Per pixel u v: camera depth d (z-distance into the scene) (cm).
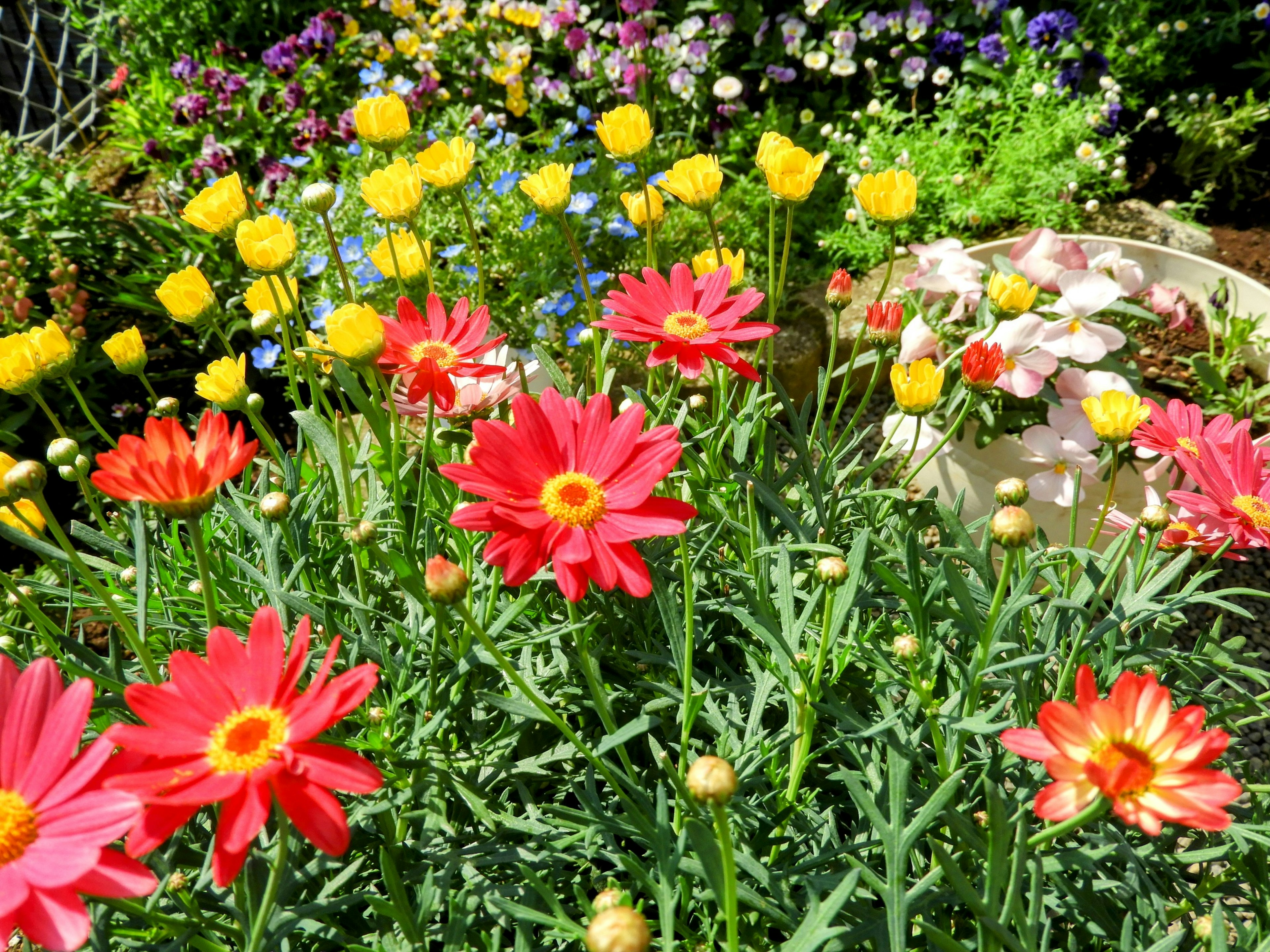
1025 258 58
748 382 42
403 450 40
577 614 29
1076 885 30
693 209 37
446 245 75
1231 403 70
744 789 30
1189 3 107
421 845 29
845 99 102
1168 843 32
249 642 23
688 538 36
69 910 20
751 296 33
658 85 102
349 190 82
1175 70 105
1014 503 29
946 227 85
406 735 31
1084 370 60
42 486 28
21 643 46
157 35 111
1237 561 64
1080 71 97
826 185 91
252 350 83
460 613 25
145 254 84
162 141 98
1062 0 108
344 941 27
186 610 35
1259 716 34
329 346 33
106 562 36
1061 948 28
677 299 34
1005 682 30
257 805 21
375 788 21
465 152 37
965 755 32
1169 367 75
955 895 28
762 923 28
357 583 36
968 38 107
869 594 33
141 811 21
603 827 28
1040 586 41
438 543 34
